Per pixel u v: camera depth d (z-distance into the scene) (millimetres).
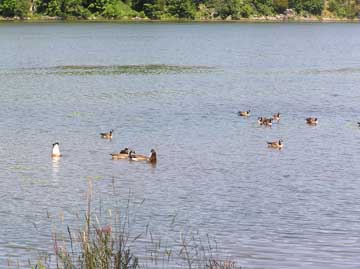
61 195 40844
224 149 53125
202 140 56281
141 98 78625
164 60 132250
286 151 52719
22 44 171750
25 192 41438
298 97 81500
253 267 30547
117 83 93062
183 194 40969
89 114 67688
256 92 85188
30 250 32094
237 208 38406
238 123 63844
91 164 48156
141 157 49156
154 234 34219
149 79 97875
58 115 67062
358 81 97562
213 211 37812
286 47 174125
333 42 196750
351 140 57000
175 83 93375
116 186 42719
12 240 33344
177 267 30141
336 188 42562
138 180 44125
